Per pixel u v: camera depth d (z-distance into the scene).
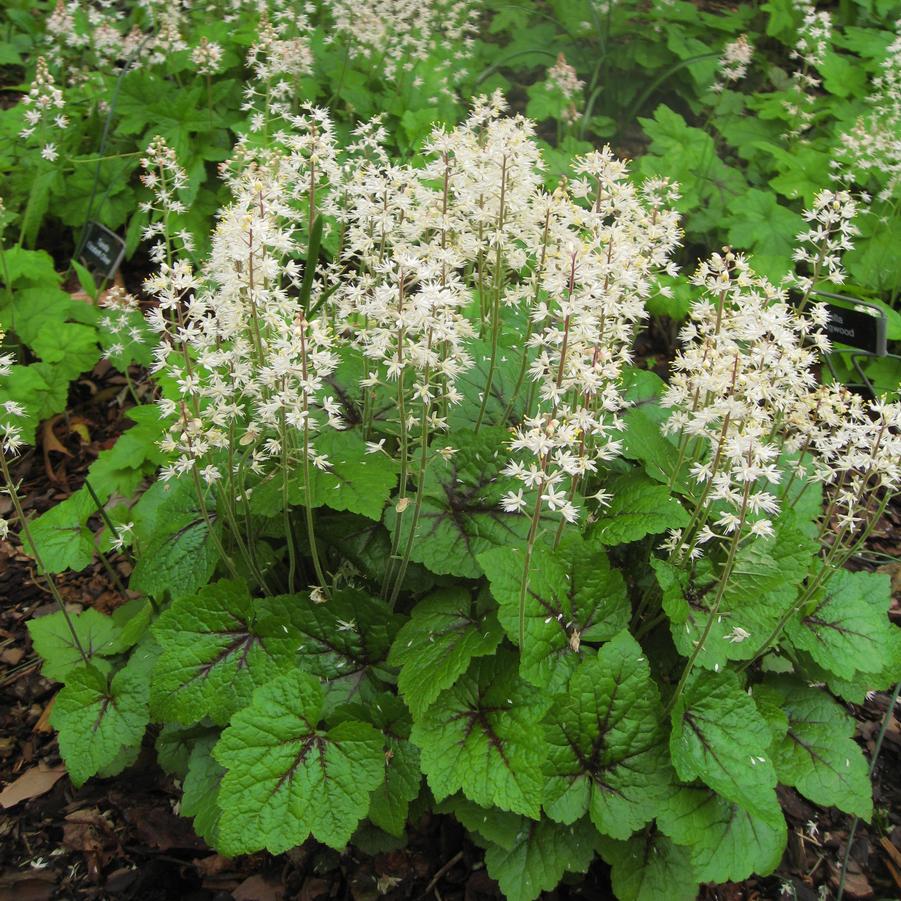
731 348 0.45
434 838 0.55
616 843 0.50
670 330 1.01
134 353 0.85
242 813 0.44
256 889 0.53
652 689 0.49
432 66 1.12
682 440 0.57
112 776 0.59
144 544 0.61
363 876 0.54
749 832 0.48
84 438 0.88
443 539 0.52
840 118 1.18
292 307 0.48
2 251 0.86
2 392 0.81
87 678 0.53
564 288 0.46
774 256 0.99
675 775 0.49
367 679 0.53
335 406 0.48
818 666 0.56
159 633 0.50
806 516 0.61
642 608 0.56
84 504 0.61
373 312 0.45
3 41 1.28
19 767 0.61
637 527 0.50
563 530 0.52
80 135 1.06
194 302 0.46
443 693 0.49
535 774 0.44
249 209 0.49
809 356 0.51
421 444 0.50
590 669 0.48
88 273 0.90
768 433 0.55
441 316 0.45
